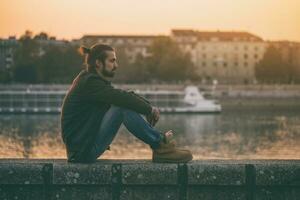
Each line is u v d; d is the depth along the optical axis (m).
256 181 8.10
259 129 76.06
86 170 8.12
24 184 8.16
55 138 66.94
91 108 8.36
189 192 8.18
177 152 8.41
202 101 107.44
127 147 56.97
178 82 149.75
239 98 130.38
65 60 146.75
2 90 124.50
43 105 107.94
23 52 152.75
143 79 151.12
